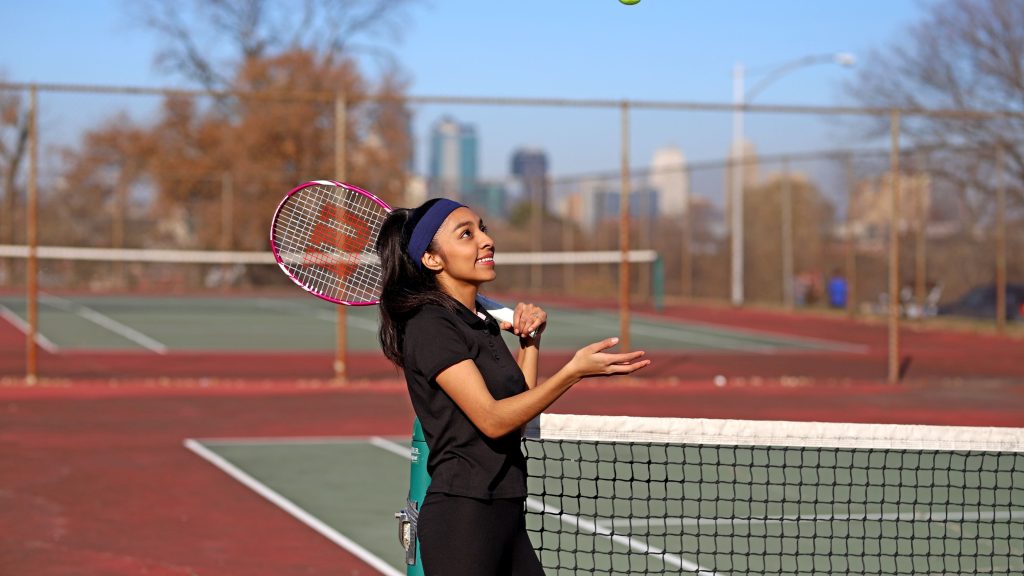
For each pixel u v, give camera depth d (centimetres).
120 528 678
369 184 3566
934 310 2678
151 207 3512
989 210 2603
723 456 902
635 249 3425
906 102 2908
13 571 581
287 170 3541
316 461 915
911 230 2748
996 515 709
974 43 2802
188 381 1456
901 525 680
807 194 3009
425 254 289
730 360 1897
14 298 3181
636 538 639
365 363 1745
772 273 3094
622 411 1270
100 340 2031
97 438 1017
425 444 313
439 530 280
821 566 582
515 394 286
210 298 3394
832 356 1984
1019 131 2639
